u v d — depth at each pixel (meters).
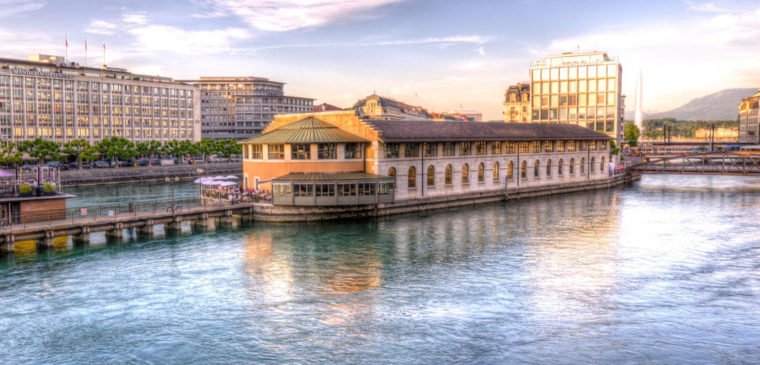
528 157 104.50
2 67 164.50
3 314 38.44
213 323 36.97
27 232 55.84
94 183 129.88
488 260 53.00
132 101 195.00
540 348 33.09
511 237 63.72
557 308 39.66
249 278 46.97
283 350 32.91
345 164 78.56
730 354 32.34
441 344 33.62
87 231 59.31
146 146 160.38
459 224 72.38
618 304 40.44
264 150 80.69
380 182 75.00
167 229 68.06
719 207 88.94
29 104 168.50
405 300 41.38
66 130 177.62
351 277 47.28
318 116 85.31
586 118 181.62
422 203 84.19
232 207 72.44
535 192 104.56
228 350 32.91
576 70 182.00
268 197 75.38
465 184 92.75
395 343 33.75
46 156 155.88
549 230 68.19
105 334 35.22
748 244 59.84
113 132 189.75
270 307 39.94
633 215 80.44
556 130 114.81
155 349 33.06
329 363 31.25
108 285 44.97
